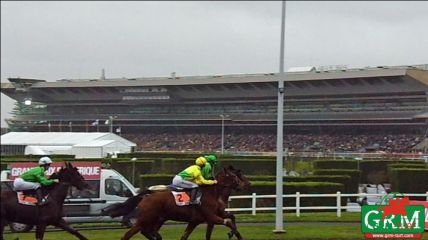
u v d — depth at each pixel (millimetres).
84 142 65562
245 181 16422
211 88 112812
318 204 29188
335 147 91812
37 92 127312
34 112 131125
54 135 72562
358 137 96500
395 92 92500
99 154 58594
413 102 92062
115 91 122125
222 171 16344
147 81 117062
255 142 104188
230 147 102812
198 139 110625
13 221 15055
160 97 118875
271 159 47812
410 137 91438
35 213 15039
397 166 38000
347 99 99688
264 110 110375
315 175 35562
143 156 57719
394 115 92812
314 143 95750
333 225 23125
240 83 108000
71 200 22312
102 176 22844
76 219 22391
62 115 127125
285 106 105375
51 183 15422
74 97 126875
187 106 118750
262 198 28453
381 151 84562
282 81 20234
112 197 22766
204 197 15383
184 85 113125
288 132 104125
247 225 23109
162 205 14766
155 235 14969
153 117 117625
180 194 14969
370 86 95062
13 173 22219
